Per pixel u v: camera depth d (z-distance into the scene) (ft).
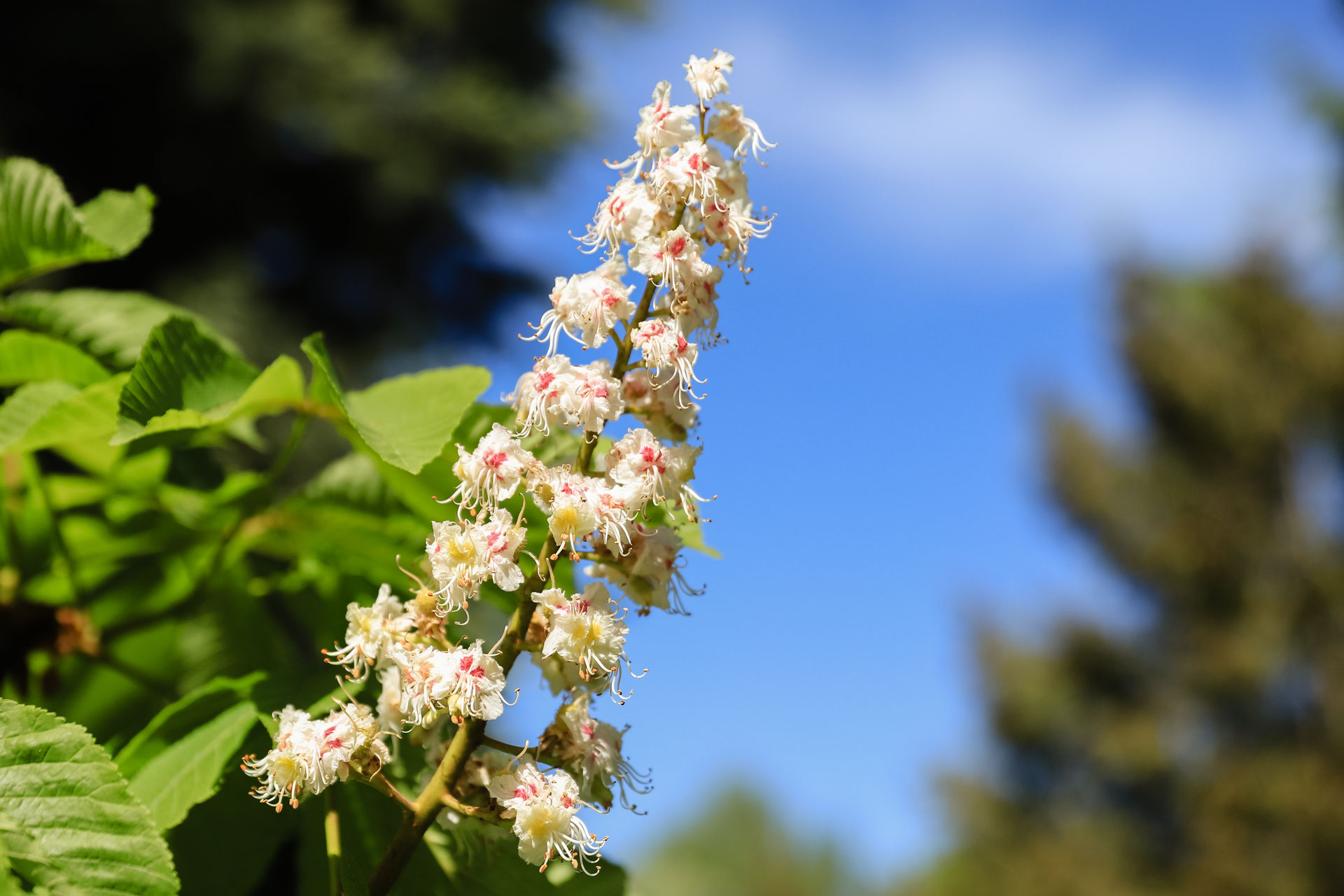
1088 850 99.35
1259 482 104.37
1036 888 97.19
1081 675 106.52
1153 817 102.53
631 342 4.67
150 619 7.52
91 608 7.97
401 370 50.11
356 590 7.06
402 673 4.64
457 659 4.49
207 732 5.40
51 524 7.47
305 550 7.37
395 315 48.42
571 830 4.57
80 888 4.13
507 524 4.53
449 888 5.54
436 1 51.70
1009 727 109.60
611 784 4.84
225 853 5.76
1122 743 100.32
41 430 6.06
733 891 150.82
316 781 4.50
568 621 4.50
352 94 43.78
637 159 4.75
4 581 7.53
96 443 7.36
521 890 5.58
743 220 4.66
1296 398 102.47
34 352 6.93
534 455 5.69
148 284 36.81
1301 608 98.12
